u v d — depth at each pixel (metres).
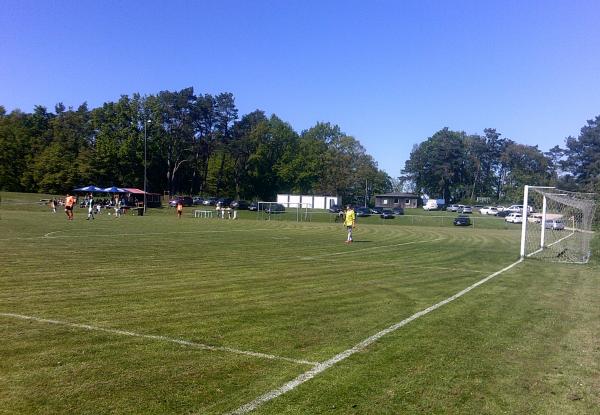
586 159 94.00
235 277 12.78
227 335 7.19
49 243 20.44
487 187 133.62
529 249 25.86
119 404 4.71
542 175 109.62
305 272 14.17
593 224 27.11
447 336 7.46
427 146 137.38
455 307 9.72
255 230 35.81
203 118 103.62
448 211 102.75
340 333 7.47
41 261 14.88
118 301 9.36
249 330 7.50
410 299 10.45
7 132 90.50
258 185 111.00
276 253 19.50
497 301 10.55
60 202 68.00
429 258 19.62
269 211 64.56
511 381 5.64
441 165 132.12
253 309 8.98
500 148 132.50
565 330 8.07
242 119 108.69
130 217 50.84
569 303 10.57
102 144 89.00
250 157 105.06
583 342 7.37
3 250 17.55
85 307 8.77
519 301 10.64
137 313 8.41
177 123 101.44
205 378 5.46
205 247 20.97
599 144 93.69
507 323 8.44
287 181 109.38
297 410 4.69
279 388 5.23
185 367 5.79
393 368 5.94
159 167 103.19
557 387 5.50
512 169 125.44
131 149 89.62
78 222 37.06
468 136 136.25
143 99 93.00
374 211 78.56
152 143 92.06
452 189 134.50
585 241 23.08
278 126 111.88
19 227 29.84
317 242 26.20
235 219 58.00
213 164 109.25
